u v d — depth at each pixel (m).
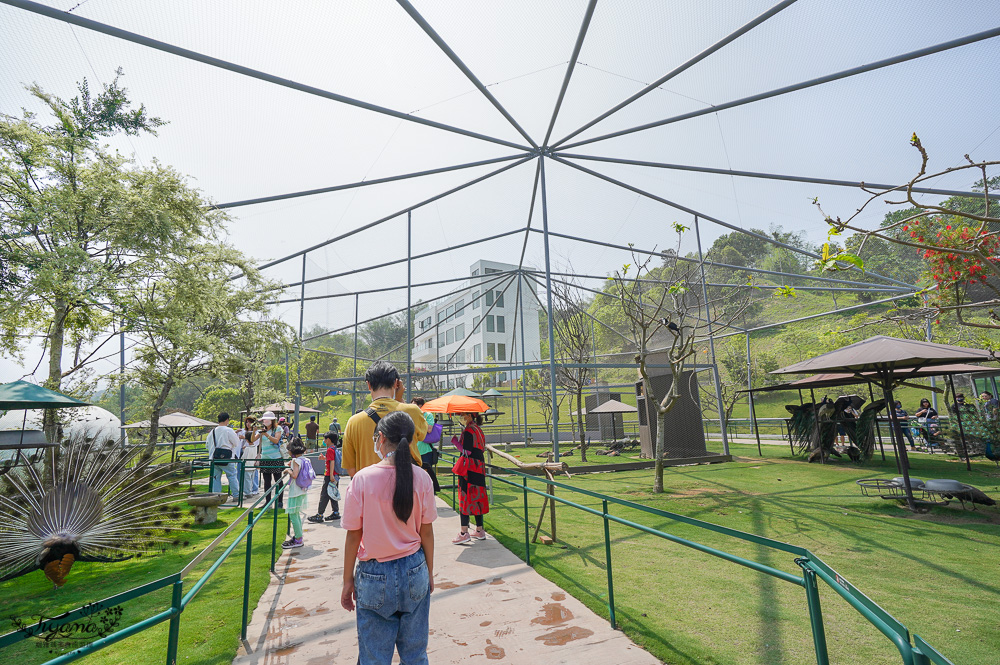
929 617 3.98
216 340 12.55
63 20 6.48
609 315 23.69
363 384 21.84
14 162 9.30
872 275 14.80
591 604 4.37
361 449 3.52
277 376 28.39
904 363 8.53
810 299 41.69
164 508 6.97
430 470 9.61
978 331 16.75
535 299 25.88
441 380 28.33
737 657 3.36
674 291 11.07
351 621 4.15
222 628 4.02
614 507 8.85
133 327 11.47
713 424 28.19
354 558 2.39
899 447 8.05
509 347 27.31
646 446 16.80
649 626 3.88
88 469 5.90
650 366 15.56
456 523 7.93
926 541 6.12
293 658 3.50
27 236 9.66
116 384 12.95
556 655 3.41
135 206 10.70
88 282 9.65
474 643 3.60
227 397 40.47
